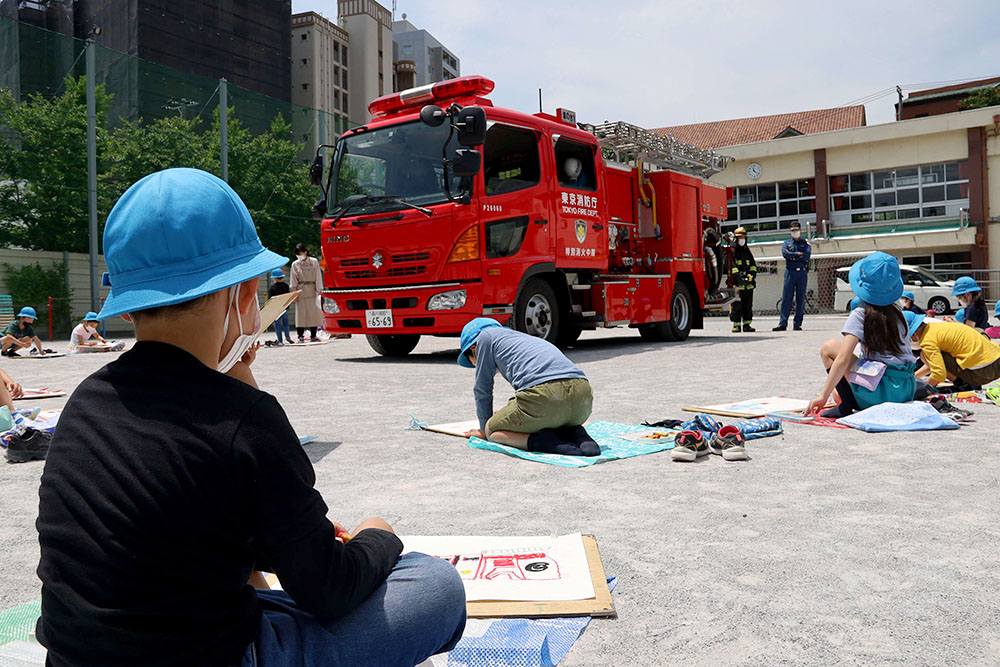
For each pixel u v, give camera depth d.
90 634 1.13
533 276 10.14
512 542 2.72
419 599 1.43
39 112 20.55
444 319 9.32
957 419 5.14
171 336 1.30
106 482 1.16
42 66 20.72
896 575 2.45
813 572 2.49
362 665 1.36
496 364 4.74
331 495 3.56
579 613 2.15
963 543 2.74
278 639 1.31
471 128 8.62
